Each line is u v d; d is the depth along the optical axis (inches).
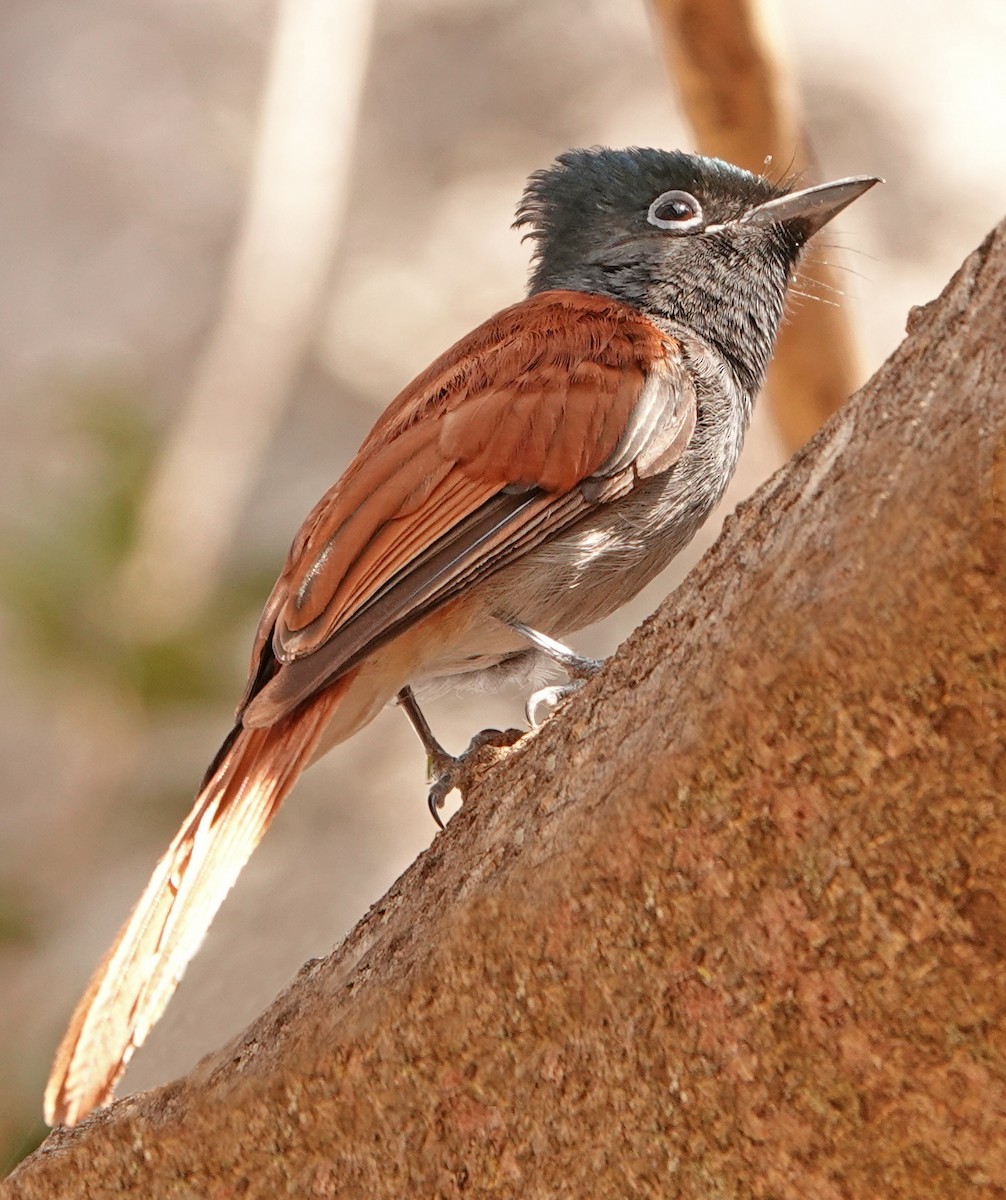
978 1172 207.5
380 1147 242.8
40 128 974.4
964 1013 202.7
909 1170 210.5
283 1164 250.8
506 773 248.7
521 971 227.1
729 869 211.2
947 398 196.7
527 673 386.3
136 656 509.7
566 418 345.4
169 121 976.9
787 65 444.8
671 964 217.3
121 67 992.2
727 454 383.2
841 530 202.8
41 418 824.9
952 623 193.0
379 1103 241.0
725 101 443.5
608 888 219.0
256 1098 249.4
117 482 531.8
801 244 429.7
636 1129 224.5
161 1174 259.6
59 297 928.3
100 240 950.4
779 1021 212.2
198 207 957.2
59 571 509.4
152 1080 352.2
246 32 1002.7
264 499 845.2
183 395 902.4
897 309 876.6
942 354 200.7
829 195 422.3
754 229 424.2
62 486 533.0
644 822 214.8
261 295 687.1
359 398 883.4
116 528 522.6
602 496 348.2
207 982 368.8
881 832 201.6
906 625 195.2
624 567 362.9
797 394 458.6
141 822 570.6
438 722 863.1
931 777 197.9
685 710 213.0
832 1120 212.2
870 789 201.2
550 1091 229.3
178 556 555.5
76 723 547.5
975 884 198.7
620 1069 223.8
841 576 200.4
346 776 842.8
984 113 941.8
